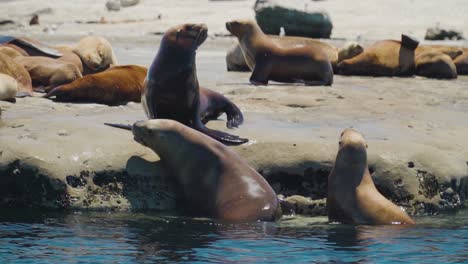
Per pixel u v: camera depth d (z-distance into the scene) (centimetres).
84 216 2483
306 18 8525
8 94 3469
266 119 3284
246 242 2223
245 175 2534
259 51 4397
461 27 9250
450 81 5084
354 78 5044
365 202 2495
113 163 2636
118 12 11550
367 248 2184
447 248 2198
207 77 4794
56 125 2866
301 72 4422
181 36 2881
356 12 10231
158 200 2606
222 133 2856
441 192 2755
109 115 3200
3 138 2697
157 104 2922
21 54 4159
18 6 12275
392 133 3114
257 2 8806
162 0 12144
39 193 2558
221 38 8369
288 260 2053
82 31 9450
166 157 2611
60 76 3834
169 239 2238
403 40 5300
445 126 3362
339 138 2683
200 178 2558
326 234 2333
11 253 2078
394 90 4388
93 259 2036
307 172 2728
